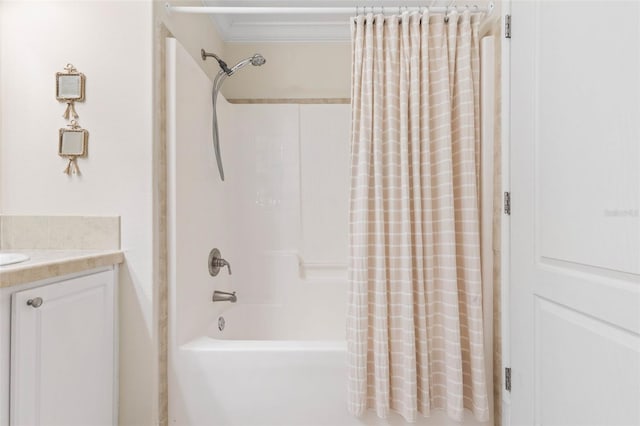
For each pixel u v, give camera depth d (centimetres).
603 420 78
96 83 115
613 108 74
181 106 129
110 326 110
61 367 88
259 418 120
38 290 81
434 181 124
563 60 90
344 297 199
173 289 123
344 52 208
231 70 161
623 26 71
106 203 115
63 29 115
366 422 119
